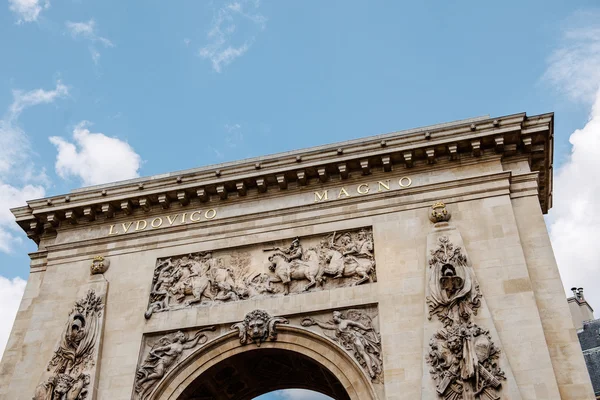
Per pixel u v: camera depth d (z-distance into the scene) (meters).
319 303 35.38
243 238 39.06
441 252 34.84
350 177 39.44
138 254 40.19
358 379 32.78
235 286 37.59
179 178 41.03
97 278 39.59
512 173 37.34
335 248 37.34
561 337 31.56
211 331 36.28
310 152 39.56
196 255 39.44
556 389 29.66
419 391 31.34
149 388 34.94
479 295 33.00
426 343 32.16
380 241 36.72
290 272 36.97
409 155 38.28
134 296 38.44
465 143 37.84
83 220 42.50
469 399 29.92
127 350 36.34
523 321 31.84
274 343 35.12
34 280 41.91
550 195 41.22
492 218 35.62
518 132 37.16
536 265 34.06
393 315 33.88
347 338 33.84
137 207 41.97
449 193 37.19
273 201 40.03
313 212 38.84
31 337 38.31
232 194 40.84
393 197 38.03
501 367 30.53
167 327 36.69
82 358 36.25
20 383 36.69
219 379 37.66
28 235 43.69
